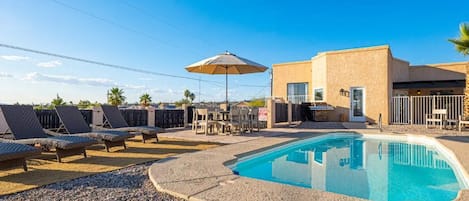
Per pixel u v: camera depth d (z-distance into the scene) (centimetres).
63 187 417
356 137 1200
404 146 985
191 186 400
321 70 1958
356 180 555
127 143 866
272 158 788
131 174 494
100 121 1105
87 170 521
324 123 1705
